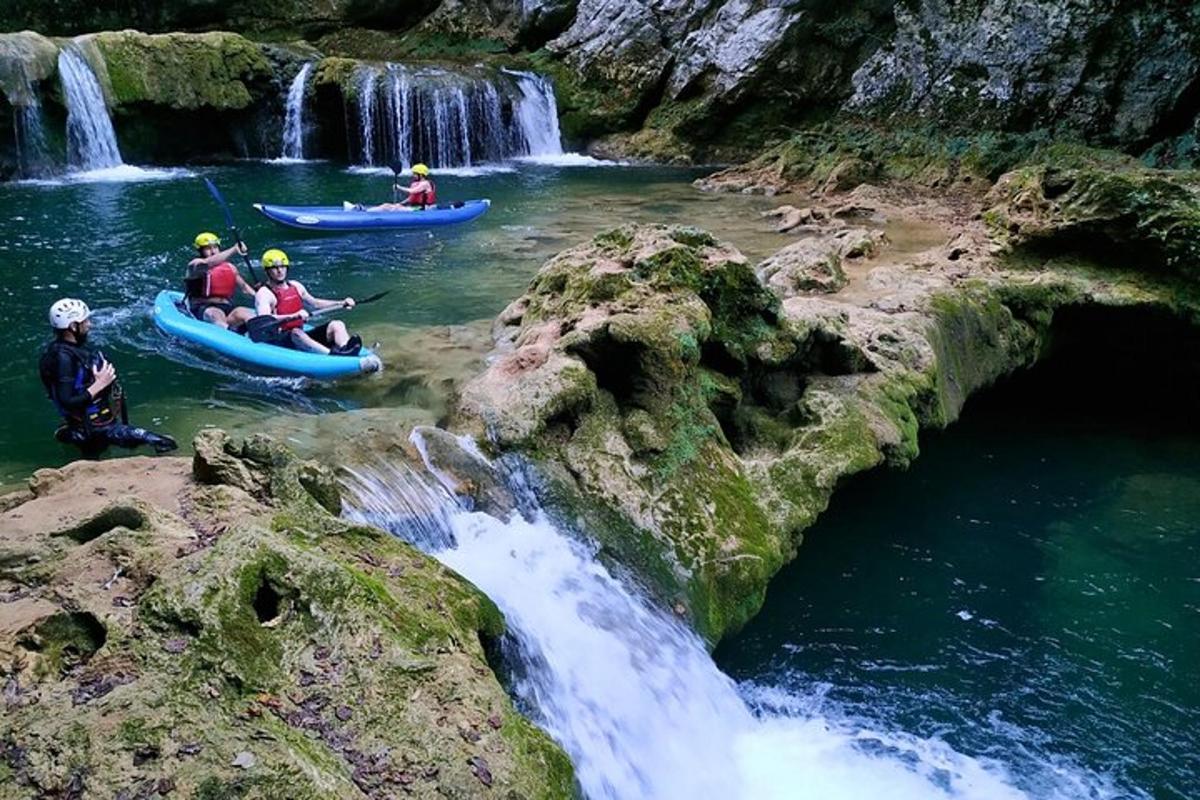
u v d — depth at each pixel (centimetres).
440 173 2053
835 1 2173
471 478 646
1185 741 639
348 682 388
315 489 536
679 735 579
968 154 1827
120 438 675
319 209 1441
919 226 1471
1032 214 1160
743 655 695
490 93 2203
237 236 1059
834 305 938
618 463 682
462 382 794
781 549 711
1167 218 1053
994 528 873
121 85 1908
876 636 726
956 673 693
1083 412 1141
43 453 705
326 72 2116
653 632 614
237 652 380
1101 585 796
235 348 873
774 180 1880
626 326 717
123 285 1132
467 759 374
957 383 973
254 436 546
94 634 394
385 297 1105
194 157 2089
